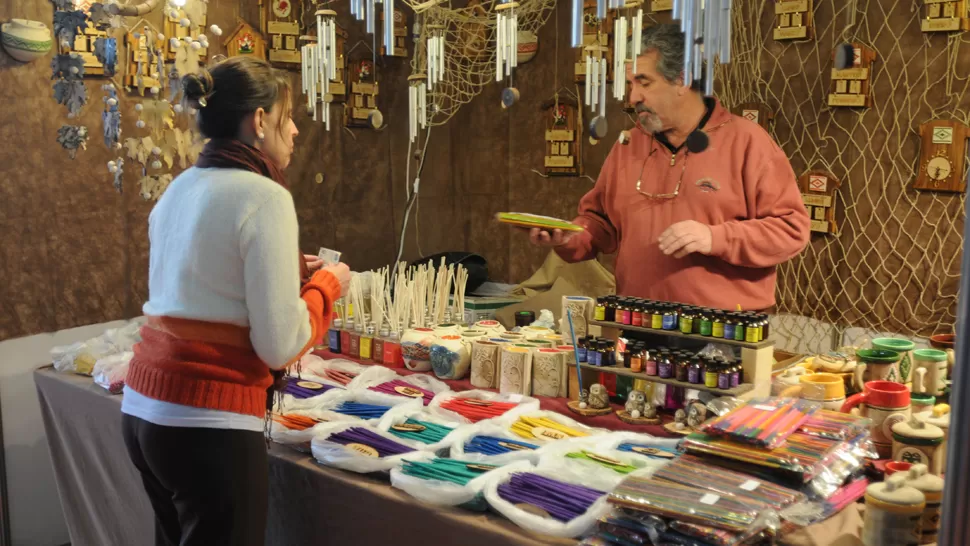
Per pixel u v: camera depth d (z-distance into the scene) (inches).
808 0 120.1
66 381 94.8
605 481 61.2
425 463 65.6
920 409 61.5
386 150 164.7
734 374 68.1
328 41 90.3
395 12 159.5
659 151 90.0
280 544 74.4
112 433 89.0
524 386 81.8
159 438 59.6
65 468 98.8
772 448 55.8
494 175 160.7
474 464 65.4
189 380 59.0
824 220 122.6
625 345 75.7
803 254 126.3
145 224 125.0
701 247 80.9
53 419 97.9
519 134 155.5
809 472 53.2
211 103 61.3
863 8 116.5
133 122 119.8
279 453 73.6
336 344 99.9
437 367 88.3
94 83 115.5
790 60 124.0
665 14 128.0
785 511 51.1
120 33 116.1
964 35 108.3
